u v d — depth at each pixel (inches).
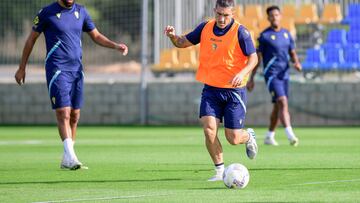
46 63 1266.0
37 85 3034.0
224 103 1075.9
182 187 1017.5
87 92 2997.0
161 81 2947.8
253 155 1136.2
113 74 3090.6
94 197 917.8
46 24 1263.5
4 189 1009.5
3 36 3132.4
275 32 1825.8
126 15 3088.1
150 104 2950.3
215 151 1075.9
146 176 1168.2
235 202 855.7
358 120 2797.7
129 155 1593.3
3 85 3046.3
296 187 999.6
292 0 3048.7
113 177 1155.9
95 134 2394.2
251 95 2827.3
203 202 859.4
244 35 1055.6
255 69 1852.9
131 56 3078.2
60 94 1256.2
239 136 1087.0
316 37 2960.1
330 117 2805.1
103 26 3110.2
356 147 1785.2
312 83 2802.7
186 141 2046.0
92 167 1323.8
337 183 1047.0
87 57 3093.0
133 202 869.2
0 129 2701.8
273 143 1877.5
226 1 1052.5
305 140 2047.2
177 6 2952.8
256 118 2824.8
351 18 2962.6
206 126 1063.0
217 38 1061.8
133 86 2960.1
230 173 985.5
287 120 1828.2
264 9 3036.4
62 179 1131.9
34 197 922.1
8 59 3137.3
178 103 2925.7
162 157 1537.9
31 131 2583.7
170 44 2989.7
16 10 3139.8
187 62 2970.0
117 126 2856.8
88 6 3230.8
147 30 3041.3
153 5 3085.6
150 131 2544.3
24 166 1359.5
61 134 1269.7
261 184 1036.5
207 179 1117.7
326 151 1660.9
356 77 2871.6
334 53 2901.1
